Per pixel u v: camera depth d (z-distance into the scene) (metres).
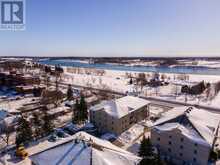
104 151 28.55
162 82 126.31
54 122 59.44
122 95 95.75
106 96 89.56
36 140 46.75
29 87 96.38
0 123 52.94
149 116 64.31
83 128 54.03
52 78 148.25
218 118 45.69
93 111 55.22
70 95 83.06
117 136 50.16
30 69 196.38
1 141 47.16
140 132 52.50
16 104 77.12
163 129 40.88
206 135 37.81
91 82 134.38
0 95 93.06
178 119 42.56
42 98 82.88
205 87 105.94
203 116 44.78
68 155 27.47
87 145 28.95
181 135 38.19
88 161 25.92
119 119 50.44
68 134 51.44
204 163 36.03
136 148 44.38
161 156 40.12
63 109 68.62
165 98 90.62
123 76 168.62
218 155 39.25
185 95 91.44
